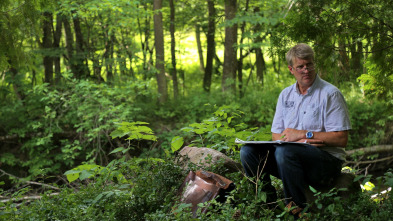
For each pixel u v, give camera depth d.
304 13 4.84
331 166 3.54
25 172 11.78
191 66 20.14
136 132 4.53
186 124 12.10
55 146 11.70
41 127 12.06
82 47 13.73
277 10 12.37
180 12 15.70
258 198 3.61
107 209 3.86
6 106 12.11
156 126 12.30
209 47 15.59
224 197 3.77
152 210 3.90
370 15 4.79
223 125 5.24
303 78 3.66
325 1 4.83
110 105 11.32
